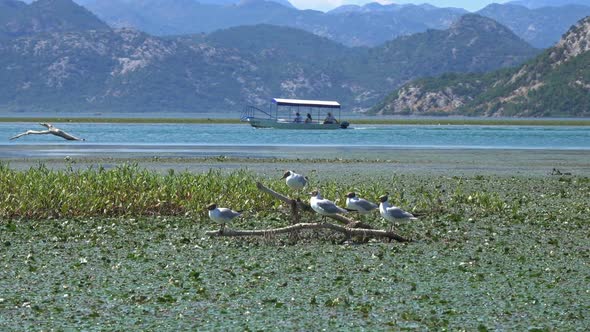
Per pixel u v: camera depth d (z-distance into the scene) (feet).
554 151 250.78
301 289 62.34
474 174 162.91
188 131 400.67
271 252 77.15
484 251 78.18
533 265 71.72
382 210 81.05
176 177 114.52
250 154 222.07
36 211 97.04
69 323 53.06
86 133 366.63
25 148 240.73
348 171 165.68
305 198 106.22
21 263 70.28
